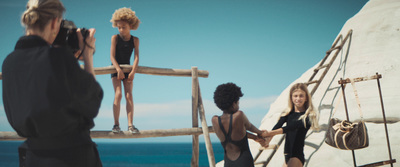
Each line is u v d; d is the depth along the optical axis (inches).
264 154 225.8
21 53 63.4
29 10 64.2
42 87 57.6
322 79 236.5
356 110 202.8
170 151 7342.5
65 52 62.1
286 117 169.9
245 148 132.4
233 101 133.6
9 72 63.3
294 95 163.0
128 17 181.0
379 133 187.5
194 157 196.1
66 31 73.8
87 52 75.0
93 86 65.7
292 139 162.9
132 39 188.9
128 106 181.9
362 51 232.7
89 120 67.9
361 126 148.3
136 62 185.3
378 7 255.0
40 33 66.9
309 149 207.8
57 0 68.4
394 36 229.5
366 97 205.8
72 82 61.1
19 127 61.0
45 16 65.5
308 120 156.4
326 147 200.7
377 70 214.2
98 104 68.8
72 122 62.6
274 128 168.4
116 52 186.1
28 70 60.5
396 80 203.8
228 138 132.2
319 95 238.4
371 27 241.1
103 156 5241.1
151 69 192.7
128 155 5649.6
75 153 64.6
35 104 57.1
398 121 188.7
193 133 192.2
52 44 72.9
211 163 179.3
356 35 246.1
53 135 61.1
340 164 188.1
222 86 136.6
